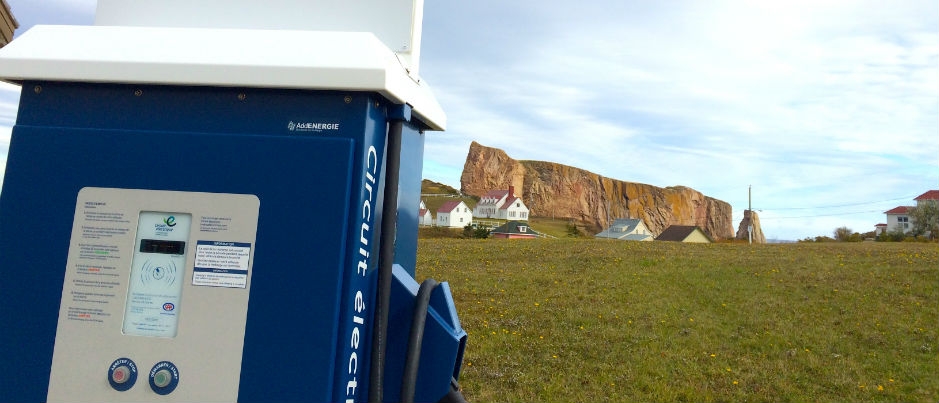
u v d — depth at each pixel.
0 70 1.57
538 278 18.77
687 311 14.20
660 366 9.94
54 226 1.53
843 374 9.67
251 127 1.53
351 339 1.52
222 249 1.49
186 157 1.52
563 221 157.88
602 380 9.16
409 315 1.71
